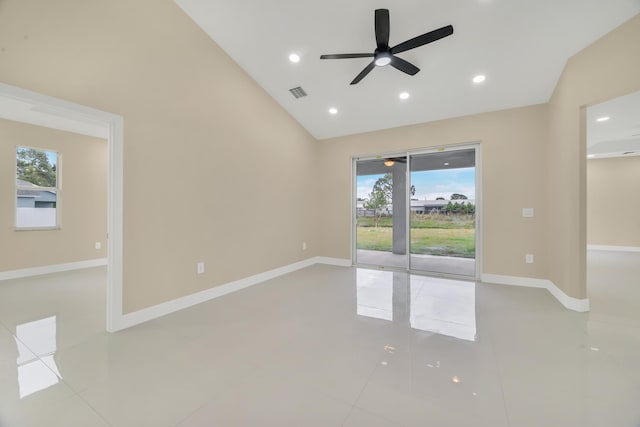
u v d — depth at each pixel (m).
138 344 2.34
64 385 1.78
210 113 3.50
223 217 3.71
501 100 4.01
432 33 2.45
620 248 7.45
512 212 4.16
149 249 2.86
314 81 4.08
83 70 2.36
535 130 4.01
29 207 4.81
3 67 1.97
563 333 2.54
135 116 2.72
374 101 4.38
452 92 3.96
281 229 4.80
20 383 1.80
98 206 5.61
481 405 1.60
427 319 2.88
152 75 2.87
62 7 2.24
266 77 4.09
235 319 2.88
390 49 2.73
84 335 2.49
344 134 5.53
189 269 3.27
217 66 3.58
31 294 3.68
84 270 5.13
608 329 2.62
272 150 4.57
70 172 5.23
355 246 5.64
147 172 2.83
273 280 4.45
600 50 2.78
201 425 1.46
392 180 5.89
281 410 1.57
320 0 2.80
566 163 3.26
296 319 2.88
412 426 1.44
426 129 4.77
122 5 2.62
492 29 2.87
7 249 4.51
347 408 1.58
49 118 4.45
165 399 1.66
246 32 3.35
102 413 1.54
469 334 2.53
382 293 3.77
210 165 3.52
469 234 4.61
